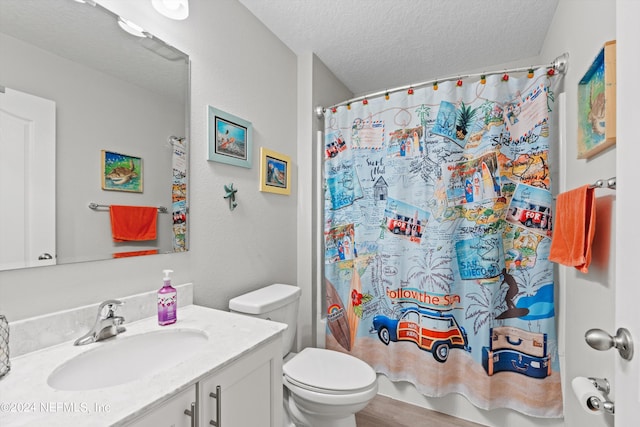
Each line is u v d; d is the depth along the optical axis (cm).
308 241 207
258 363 92
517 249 155
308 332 206
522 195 155
